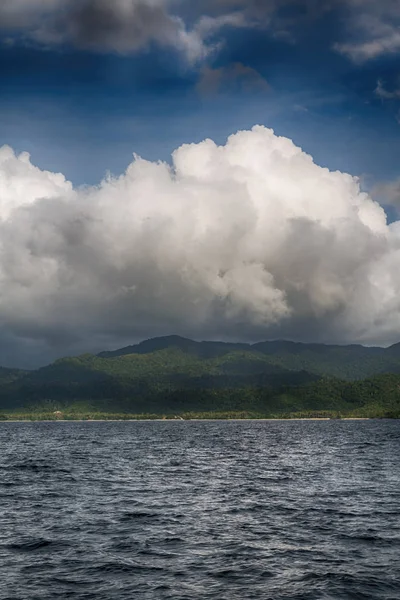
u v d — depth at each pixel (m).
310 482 65.94
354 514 44.31
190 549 33.09
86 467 85.44
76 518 42.56
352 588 25.92
